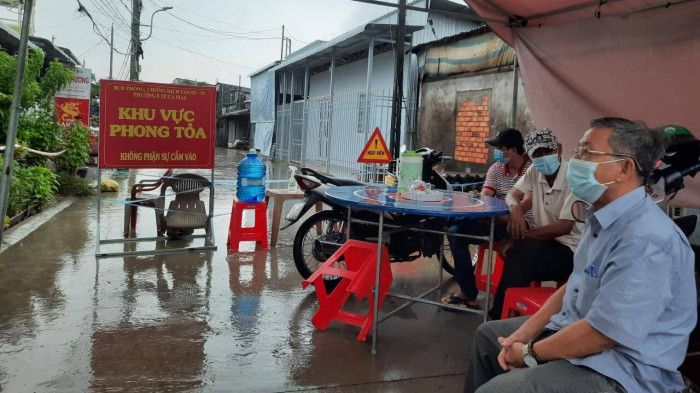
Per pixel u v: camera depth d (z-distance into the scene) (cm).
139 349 331
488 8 498
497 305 354
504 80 852
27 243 587
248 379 299
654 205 181
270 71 2094
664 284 166
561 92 495
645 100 424
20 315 377
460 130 972
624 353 174
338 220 479
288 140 1956
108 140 530
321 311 372
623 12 425
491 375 229
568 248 339
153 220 743
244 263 536
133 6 1620
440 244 440
